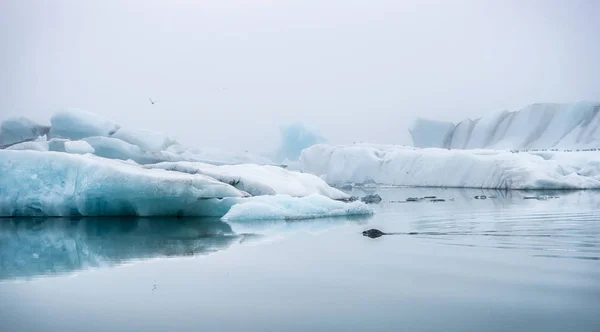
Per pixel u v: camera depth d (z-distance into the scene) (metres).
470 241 11.62
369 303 6.80
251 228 15.10
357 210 18.97
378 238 12.51
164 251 11.05
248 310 6.60
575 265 8.75
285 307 6.70
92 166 18.12
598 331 5.67
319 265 9.23
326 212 18.42
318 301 6.94
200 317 6.36
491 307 6.54
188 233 14.09
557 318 6.09
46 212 18.34
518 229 13.48
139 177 18.06
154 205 18.39
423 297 7.02
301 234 13.58
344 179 52.62
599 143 65.88
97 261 10.00
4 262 10.01
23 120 43.31
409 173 47.28
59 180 18.27
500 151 45.75
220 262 9.68
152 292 7.52
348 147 55.66
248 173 23.61
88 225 16.28
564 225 14.13
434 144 84.38
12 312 6.64
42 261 10.09
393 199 29.31
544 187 35.59
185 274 8.65
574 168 41.44
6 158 18.28
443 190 38.84
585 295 6.96
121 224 16.52
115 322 6.22
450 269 8.64
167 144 47.16
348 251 10.65
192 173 22.36
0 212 18.28
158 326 6.07
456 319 6.12
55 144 34.28
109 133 43.59
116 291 7.60
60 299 7.21
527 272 8.29
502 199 26.84
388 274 8.39
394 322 6.07
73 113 42.81
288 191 22.94
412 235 12.88
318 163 57.41
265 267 9.12
